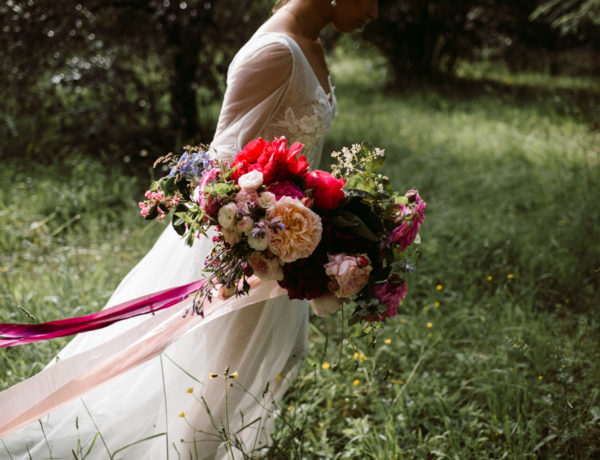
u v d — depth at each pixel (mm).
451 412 2641
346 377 2939
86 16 6012
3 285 3277
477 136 7660
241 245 1611
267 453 2293
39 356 2625
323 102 2195
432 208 5062
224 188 1555
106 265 3777
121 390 2232
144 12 6082
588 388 2857
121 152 6184
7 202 4824
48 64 6125
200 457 2215
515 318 3420
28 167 5609
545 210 4945
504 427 2539
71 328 1883
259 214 1536
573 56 14578
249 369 2217
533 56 14578
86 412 2223
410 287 3736
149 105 6738
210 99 6887
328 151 6762
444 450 2506
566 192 5309
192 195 1743
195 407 2191
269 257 1606
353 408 2768
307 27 2242
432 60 13531
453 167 6293
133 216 4625
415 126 8273
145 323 2008
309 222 1515
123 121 6691
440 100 10562
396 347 3176
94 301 3229
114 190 5102
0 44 5922
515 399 2736
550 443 2545
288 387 2602
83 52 6215
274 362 2395
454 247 4332
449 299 3590
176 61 6414
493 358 3051
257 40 2070
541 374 2910
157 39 6270
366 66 14781
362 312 1637
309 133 2166
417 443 2574
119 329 2271
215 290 1924
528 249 4246
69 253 3943
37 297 3225
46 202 4801
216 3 6355
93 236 4219
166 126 6816
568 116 8648
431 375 2984
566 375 2756
